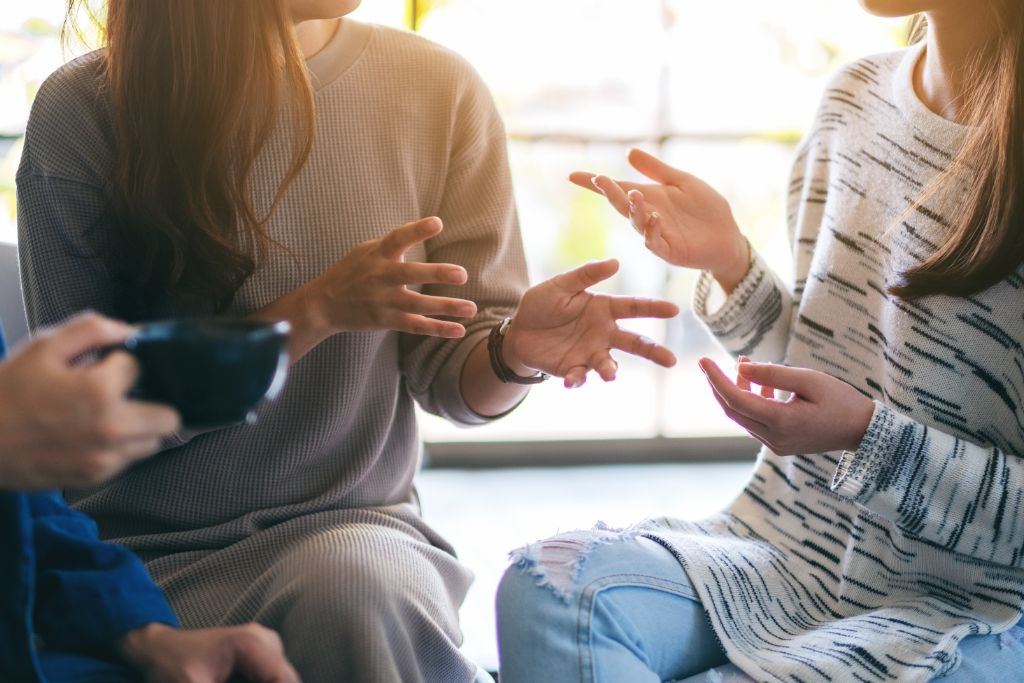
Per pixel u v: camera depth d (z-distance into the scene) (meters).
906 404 1.20
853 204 1.31
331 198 1.33
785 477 1.33
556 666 1.07
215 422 0.74
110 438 0.68
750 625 1.16
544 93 3.62
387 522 1.32
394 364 1.38
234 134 1.24
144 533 1.32
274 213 1.31
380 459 1.40
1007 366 1.16
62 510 0.99
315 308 1.15
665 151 3.70
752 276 1.37
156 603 0.93
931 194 1.21
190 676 0.87
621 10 3.59
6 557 0.81
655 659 1.12
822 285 1.32
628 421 3.82
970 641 1.11
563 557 1.14
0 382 0.67
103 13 1.36
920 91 1.30
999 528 1.10
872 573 1.22
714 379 1.12
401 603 1.13
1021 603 1.14
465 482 3.42
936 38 1.23
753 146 3.72
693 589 1.17
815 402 1.11
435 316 1.42
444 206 1.44
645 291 3.78
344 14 1.26
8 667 0.82
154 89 1.21
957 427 1.18
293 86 1.28
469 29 3.54
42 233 1.27
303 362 1.29
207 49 1.20
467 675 1.23
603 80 3.63
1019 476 1.11
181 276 1.25
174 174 1.22
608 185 1.28
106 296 1.31
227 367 0.70
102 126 1.28
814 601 1.23
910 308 1.20
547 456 3.63
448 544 1.42
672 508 3.16
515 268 1.48
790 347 1.34
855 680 1.05
